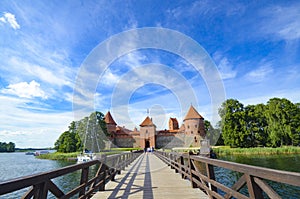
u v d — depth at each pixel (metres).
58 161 34.31
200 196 4.03
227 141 37.97
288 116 35.72
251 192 1.89
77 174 17.94
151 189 4.72
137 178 6.27
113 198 4.00
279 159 23.59
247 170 1.93
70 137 41.94
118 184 5.37
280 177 1.43
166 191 4.50
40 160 37.62
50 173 2.12
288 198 8.91
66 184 14.27
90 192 3.69
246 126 37.94
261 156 27.77
